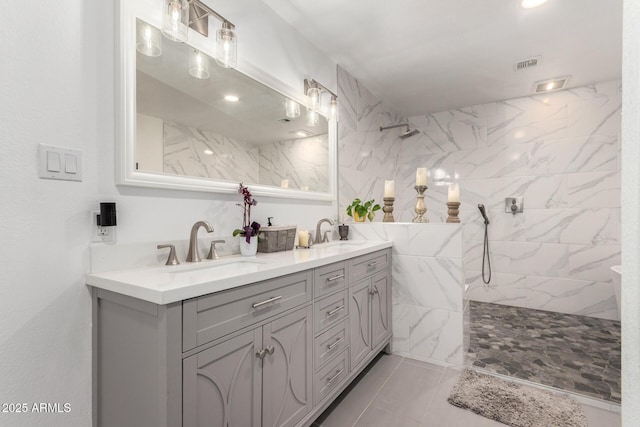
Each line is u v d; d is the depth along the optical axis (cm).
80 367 116
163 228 143
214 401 104
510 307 348
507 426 156
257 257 164
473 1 198
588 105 320
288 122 218
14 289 102
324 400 156
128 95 128
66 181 113
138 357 100
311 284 149
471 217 376
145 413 97
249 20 188
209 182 161
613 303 307
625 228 45
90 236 119
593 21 217
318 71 251
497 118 363
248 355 116
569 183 328
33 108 106
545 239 338
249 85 188
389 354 239
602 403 171
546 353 234
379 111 351
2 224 100
